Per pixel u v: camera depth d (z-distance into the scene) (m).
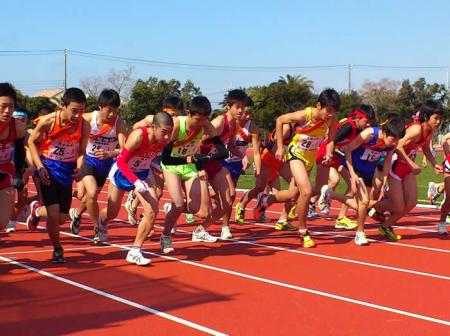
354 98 57.09
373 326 4.51
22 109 7.97
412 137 7.85
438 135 48.38
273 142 8.99
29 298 5.09
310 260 6.93
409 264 6.79
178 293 5.35
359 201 7.94
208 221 8.07
